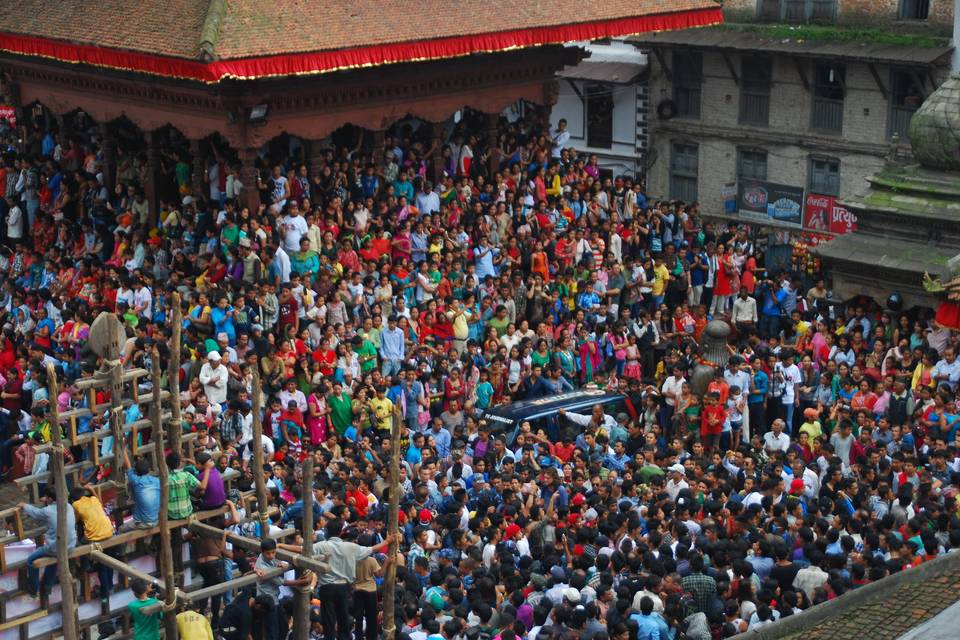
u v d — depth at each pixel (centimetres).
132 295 6556
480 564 4397
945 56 8606
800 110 9419
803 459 5597
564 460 5666
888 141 9044
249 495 3881
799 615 3450
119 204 7712
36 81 7994
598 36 8025
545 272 7362
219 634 3616
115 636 3503
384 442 5766
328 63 6762
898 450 5500
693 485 5025
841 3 9212
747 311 7388
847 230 9325
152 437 3594
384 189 7419
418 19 7256
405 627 3962
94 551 3375
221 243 6731
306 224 6781
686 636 3853
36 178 8044
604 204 8119
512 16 7650
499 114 8269
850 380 6425
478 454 5641
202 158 7306
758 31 9506
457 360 6469
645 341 7094
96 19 7175
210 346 5962
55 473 3194
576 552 4378
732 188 9844
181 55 6481
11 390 6178
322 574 3619
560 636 3809
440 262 7000
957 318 6594
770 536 4406
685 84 9988
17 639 3384
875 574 4053
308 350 6197
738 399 6225
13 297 6950
